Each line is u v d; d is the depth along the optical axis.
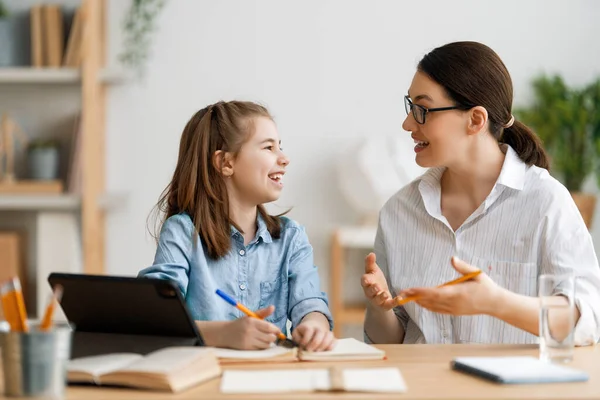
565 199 2.07
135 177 4.26
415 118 2.10
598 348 1.79
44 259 3.96
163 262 2.05
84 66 3.87
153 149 4.26
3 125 4.00
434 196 2.21
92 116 3.88
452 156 2.10
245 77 4.27
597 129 4.13
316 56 4.28
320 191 4.29
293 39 4.27
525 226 2.08
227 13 4.25
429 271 2.18
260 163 2.14
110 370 1.44
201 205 2.13
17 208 4.18
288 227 2.22
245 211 2.18
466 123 2.08
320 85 4.28
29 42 4.10
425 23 4.28
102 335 1.65
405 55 4.29
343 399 1.33
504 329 2.10
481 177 2.14
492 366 1.51
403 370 1.55
